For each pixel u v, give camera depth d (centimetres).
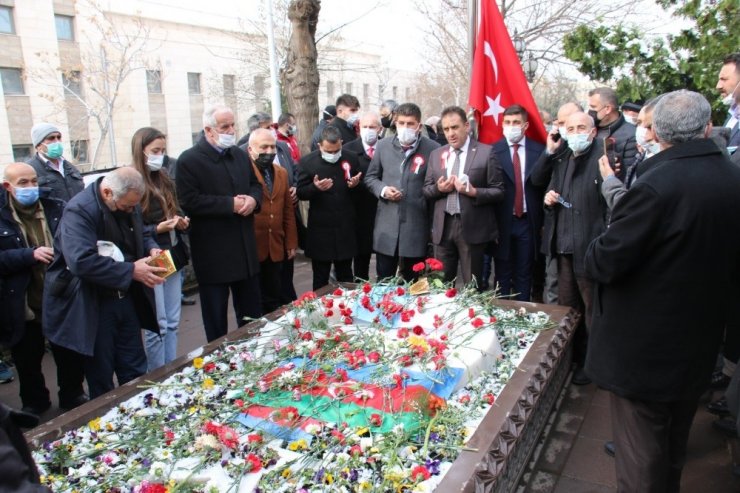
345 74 3375
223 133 383
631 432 234
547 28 1483
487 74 490
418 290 402
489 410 258
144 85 2450
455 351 302
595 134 379
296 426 252
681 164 215
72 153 2198
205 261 396
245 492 215
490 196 425
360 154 529
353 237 504
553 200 388
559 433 329
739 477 286
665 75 540
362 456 226
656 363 222
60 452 234
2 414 138
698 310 217
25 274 355
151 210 374
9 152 2025
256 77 2600
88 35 2230
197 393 286
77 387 379
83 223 301
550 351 324
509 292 479
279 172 470
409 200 471
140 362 342
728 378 363
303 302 368
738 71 355
